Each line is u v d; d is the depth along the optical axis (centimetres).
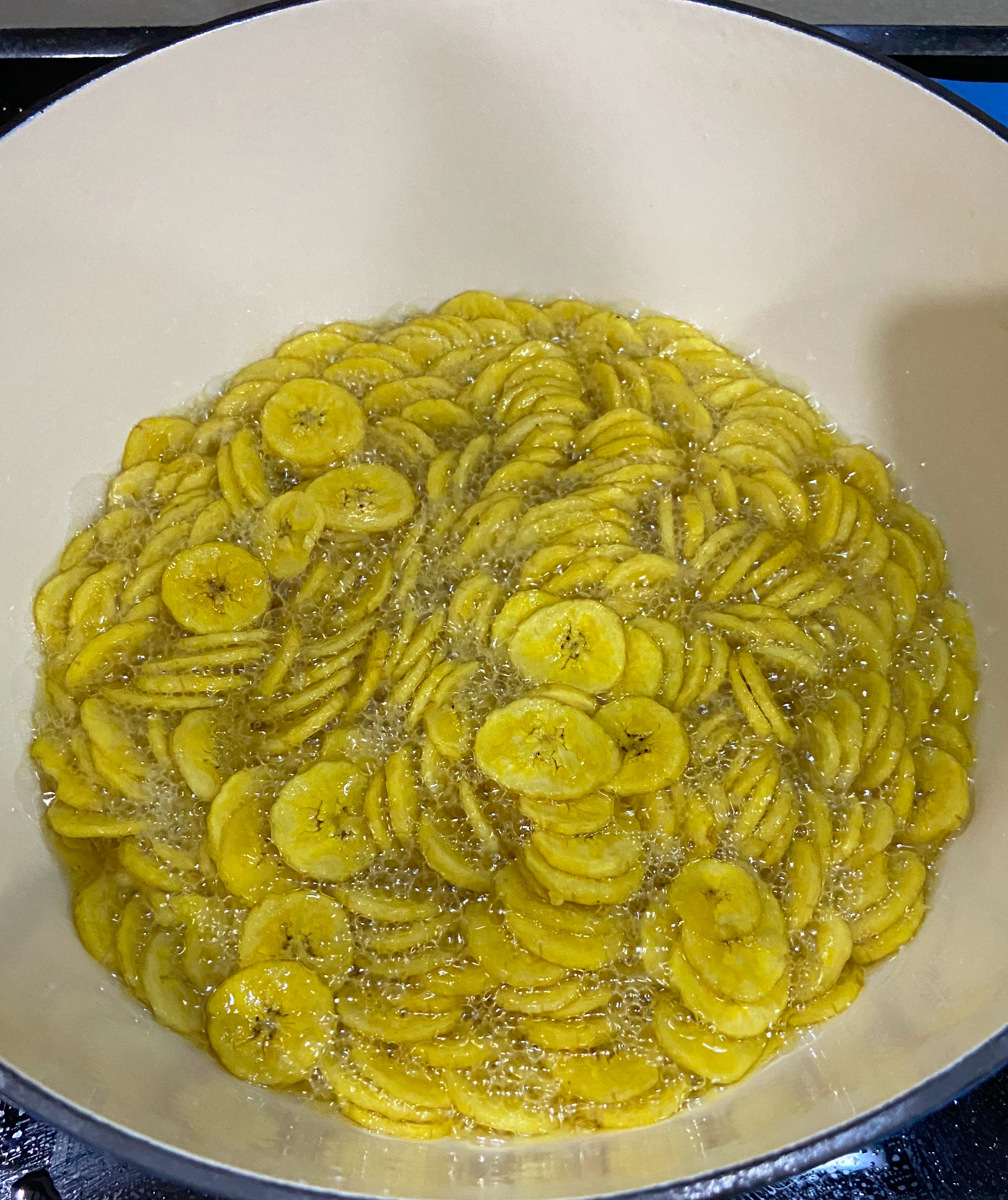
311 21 31
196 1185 21
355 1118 26
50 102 29
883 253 33
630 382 37
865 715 31
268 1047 27
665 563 33
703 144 34
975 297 31
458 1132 26
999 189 29
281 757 31
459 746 31
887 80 30
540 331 37
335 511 34
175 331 35
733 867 28
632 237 36
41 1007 24
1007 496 31
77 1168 25
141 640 32
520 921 28
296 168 34
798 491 34
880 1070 23
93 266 32
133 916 28
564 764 30
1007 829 27
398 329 37
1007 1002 22
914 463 34
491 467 36
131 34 36
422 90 33
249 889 29
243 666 32
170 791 30
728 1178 20
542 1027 27
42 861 29
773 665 33
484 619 32
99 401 34
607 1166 23
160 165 32
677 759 30
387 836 29
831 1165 25
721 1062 26
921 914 28
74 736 31
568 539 34
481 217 36
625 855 29
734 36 31
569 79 33
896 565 33
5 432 31
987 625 32
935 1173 25
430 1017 27
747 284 36
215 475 35
